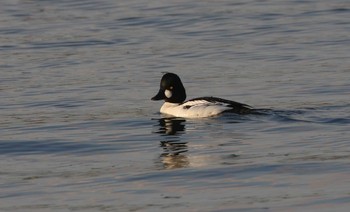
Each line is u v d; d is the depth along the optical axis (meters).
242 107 19.34
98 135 18.03
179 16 32.97
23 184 14.45
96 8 35.12
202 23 31.75
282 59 25.73
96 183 14.35
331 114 18.92
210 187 13.85
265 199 13.05
